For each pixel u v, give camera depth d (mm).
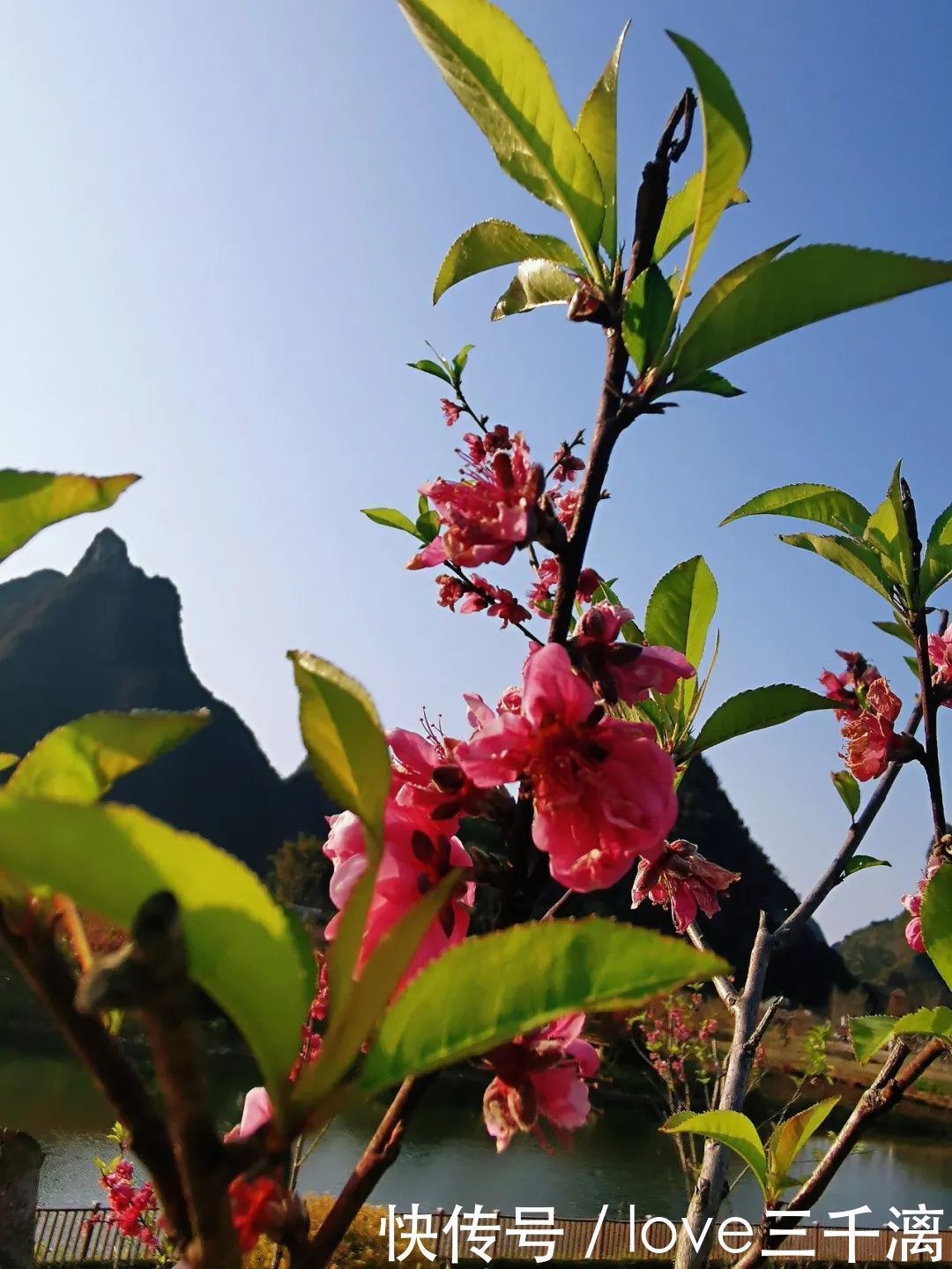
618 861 1343
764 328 1577
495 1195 15164
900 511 2766
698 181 2023
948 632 3262
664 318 1620
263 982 804
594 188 1694
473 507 1612
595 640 1678
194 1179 652
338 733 869
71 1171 14227
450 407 4520
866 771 3078
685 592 2957
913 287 1537
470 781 1408
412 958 826
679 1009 9883
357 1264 9781
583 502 1590
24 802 717
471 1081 22656
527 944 933
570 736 1420
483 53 1609
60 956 771
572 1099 1341
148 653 101375
